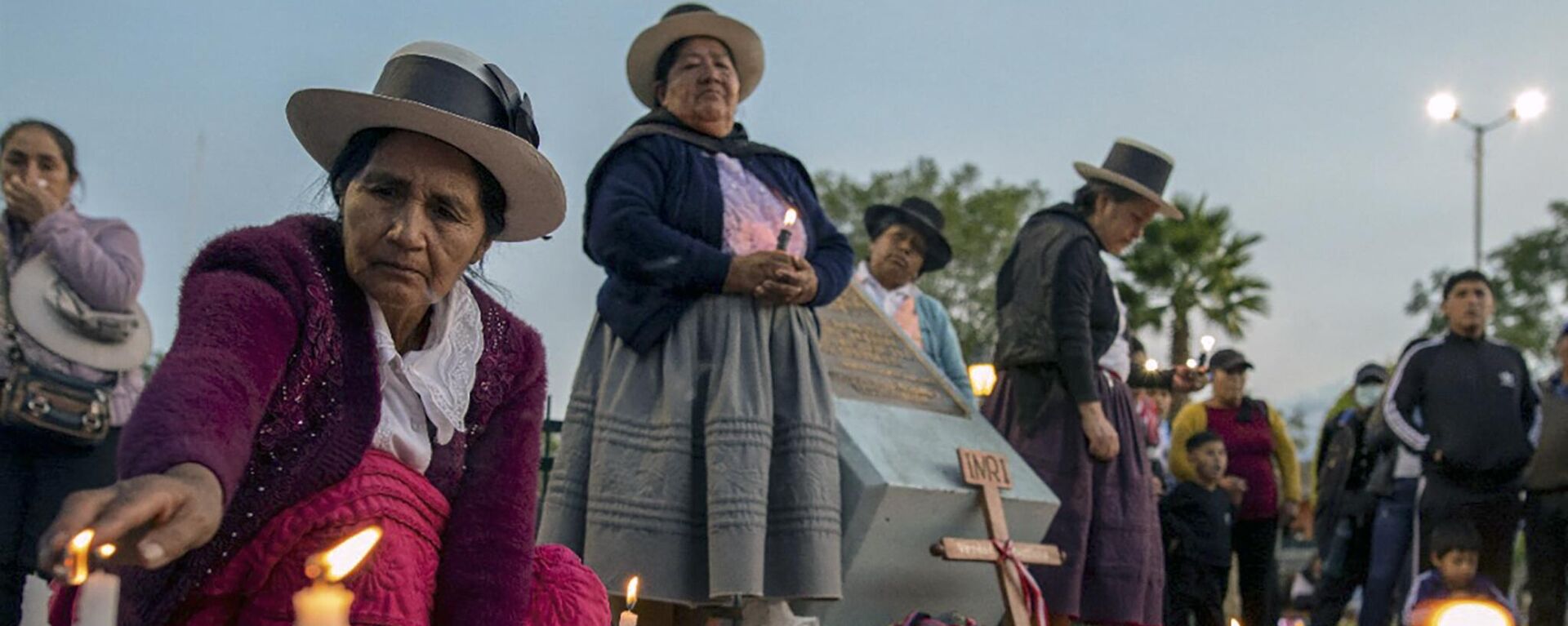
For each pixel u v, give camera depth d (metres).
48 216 4.62
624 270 4.72
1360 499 8.82
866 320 6.04
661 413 4.66
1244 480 8.38
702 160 4.93
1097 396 5.97
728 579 4.41
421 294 2.58
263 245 2.45
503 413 2.84
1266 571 8.41
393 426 2.63
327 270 2.55
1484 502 7.61
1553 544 7.83
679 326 4.71
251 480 2.44
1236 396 8.53
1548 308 36.50
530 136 2.76
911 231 7.13
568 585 2.96
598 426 4.69
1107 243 6.45
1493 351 7.74
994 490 5.45
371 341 2.56
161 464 2.00
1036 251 6.18
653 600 4.74
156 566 1.92
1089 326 6.04
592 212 4.84
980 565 5.58
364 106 2.56
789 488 4.68
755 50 5.18
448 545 2.75
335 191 2.65
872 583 5.26
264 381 2.29
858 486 5.14
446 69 2.64
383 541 2.57
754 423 4.58
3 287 4.53
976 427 5.95
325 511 2.51
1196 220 29.97
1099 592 5.93
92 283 4.64
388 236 2.53
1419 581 7.43
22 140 4.63
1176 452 8.47
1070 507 5.90
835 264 5.06
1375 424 8.49
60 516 1.79
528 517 2.82
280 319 2.38
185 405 2.10
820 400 4.83
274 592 2.48
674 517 4.57
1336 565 8.92
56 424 4.49
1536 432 7.77
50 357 4.58
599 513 4.59
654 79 5.20
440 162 2.59
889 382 5.82
